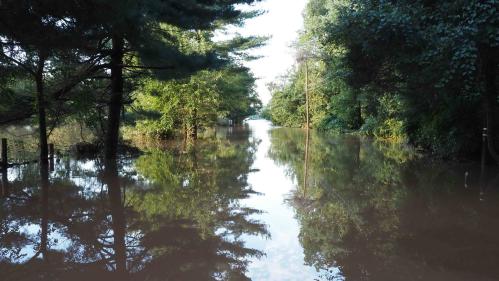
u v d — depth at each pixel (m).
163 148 19.95
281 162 14.72
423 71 9.34
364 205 7.54
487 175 10.29
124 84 15.55
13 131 17.59
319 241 5.48
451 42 8.45
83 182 10.01
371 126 27.86
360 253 4.96
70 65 13.05
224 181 10.46
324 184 9.95
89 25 9.53
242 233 5.89
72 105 13.46
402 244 5.23
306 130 42.16
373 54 9.93
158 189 9.22
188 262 4.74
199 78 23.70
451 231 5.75
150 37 11.05
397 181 9.96
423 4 9.66
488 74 9.71
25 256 4.92
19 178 10.49
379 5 9.77
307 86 42.25
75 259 4.84
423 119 15.03
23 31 9.05
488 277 4.16
